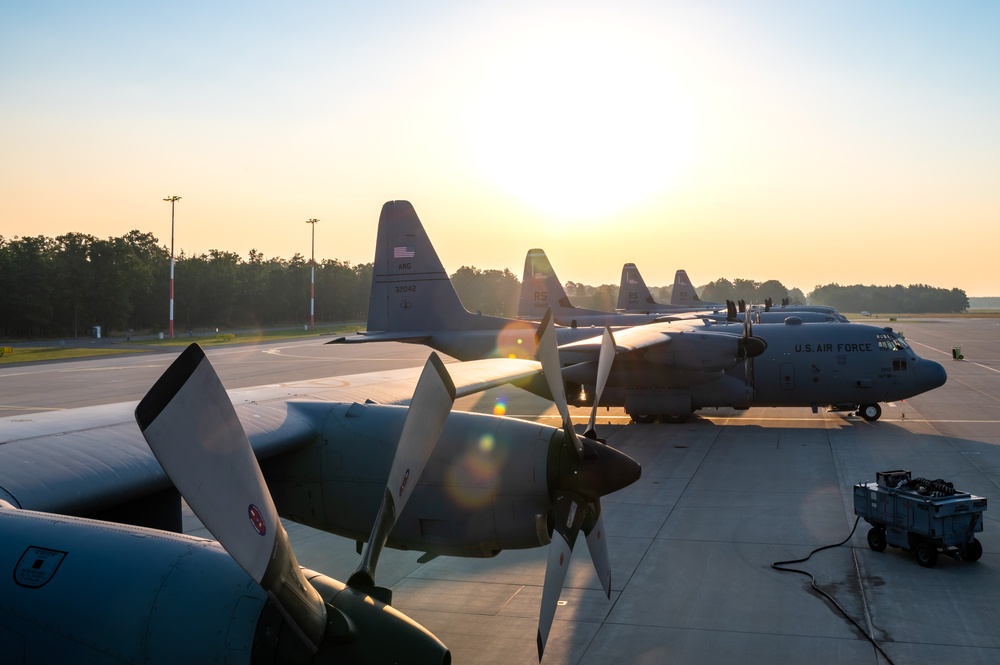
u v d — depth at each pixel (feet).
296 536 46.68
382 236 95.71
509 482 25.68
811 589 36.86
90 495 19.86
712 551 42.65
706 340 80.28
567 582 38.17
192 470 12.29
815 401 84.64
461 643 31.50
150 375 154.20
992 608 34.27
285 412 28.86
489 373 37.78
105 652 14.90
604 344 30.09
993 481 57.21
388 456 27.40
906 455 67.46
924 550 39.70
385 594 16.25
